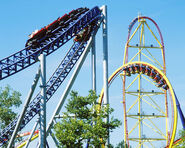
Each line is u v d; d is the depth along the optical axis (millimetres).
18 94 83500
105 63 61625
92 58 63688
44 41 59312
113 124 53031
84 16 61250
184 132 68000
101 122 51812
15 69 55688
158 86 89625
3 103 81625
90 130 50531
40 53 57438
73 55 66875
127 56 90375
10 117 80250
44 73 52500
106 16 64438
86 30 66125
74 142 50250
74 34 61312
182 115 86312
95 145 50812
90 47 63219
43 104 51562
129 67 87188
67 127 50562
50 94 66188
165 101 88250
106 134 52750
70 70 67250
